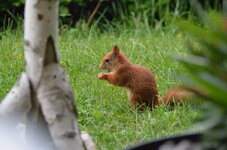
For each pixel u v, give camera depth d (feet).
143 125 31.91
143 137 29.99
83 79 42.27
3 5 65.57
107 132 31.27
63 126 22.57
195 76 16.44
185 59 17.52
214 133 16.71
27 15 22.65
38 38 22.49
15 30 60.64
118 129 31.86
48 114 22.50
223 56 16.76
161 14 68.90
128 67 36.52
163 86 40.19
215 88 16.10
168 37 56.03
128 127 32.58
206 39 18.28
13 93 23.09
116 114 34.99
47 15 22.30
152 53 48.29
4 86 38.63
